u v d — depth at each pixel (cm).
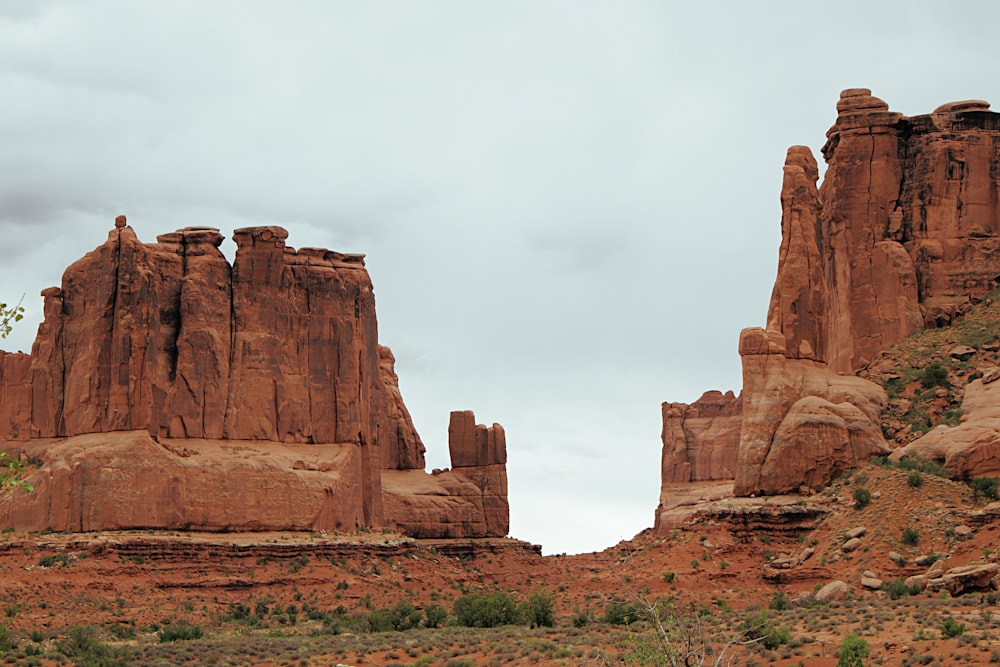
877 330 13700
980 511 10206
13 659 9162
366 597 12344
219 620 11288
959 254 13838
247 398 13238
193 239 13425
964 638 7662
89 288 13062
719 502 11631
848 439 11519
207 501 12525
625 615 9881
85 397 12719
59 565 11538
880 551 10238
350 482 13650
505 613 10856
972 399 11694
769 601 10012
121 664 9062
